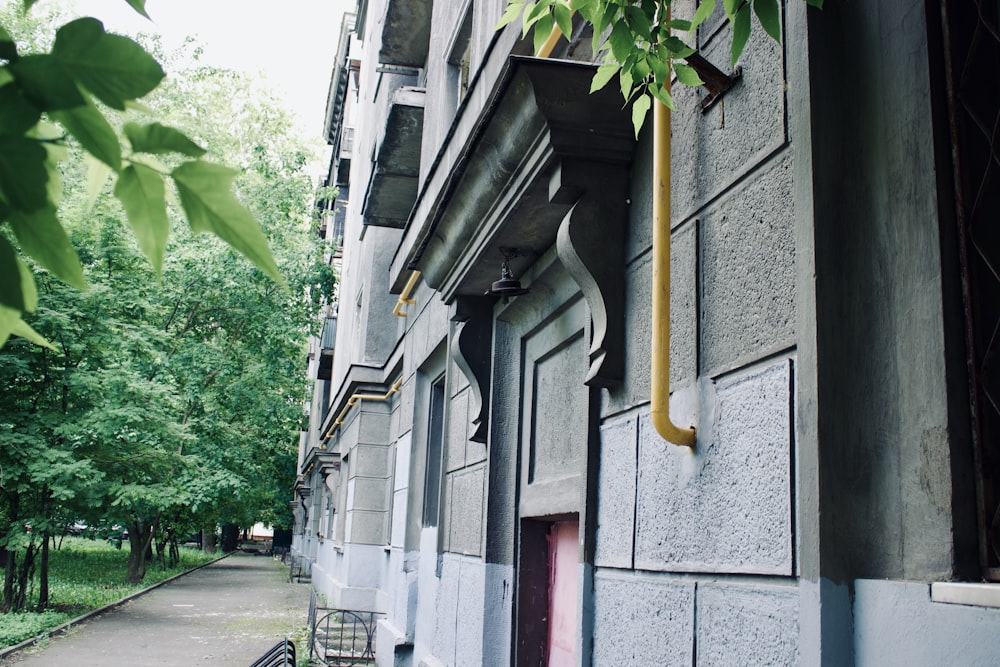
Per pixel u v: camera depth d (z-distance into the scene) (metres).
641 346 4.17
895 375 2.65
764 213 3.25
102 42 1.26
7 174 1.29
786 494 2.90
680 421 3.70
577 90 4.40
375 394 18.20
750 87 3.44
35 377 14.41
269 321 24.19
